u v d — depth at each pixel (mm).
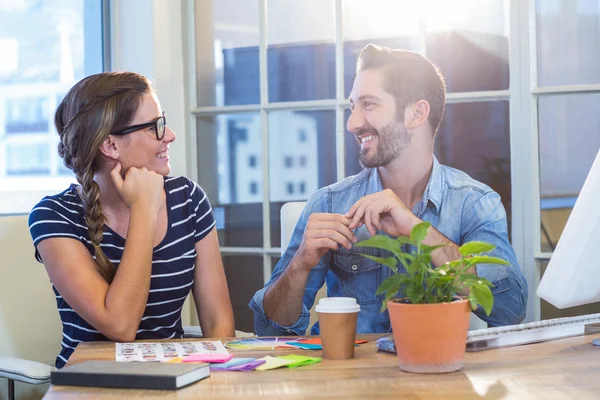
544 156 2414
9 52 2590
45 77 2641
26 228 2100
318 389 1006
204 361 1186
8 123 2592
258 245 2711
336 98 2604
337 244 1637
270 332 1783
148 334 1778
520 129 2416
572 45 2373
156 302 1770
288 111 2668
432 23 2504
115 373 1044
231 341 1432
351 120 1985
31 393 2287
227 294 1866
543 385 1003
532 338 1326
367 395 965
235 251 2730
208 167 2762
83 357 1273
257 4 2686
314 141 2643
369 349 1307
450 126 2494
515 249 2430
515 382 1022
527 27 2400
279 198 2686
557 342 1330
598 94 2352
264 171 2686
